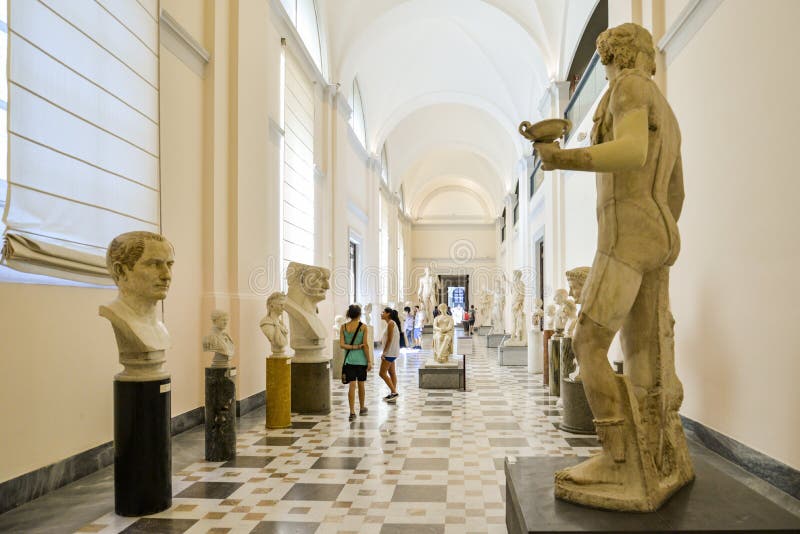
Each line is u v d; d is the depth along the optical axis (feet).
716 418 16.31
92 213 14.80
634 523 7.75
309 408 23.54
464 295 121.80
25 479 12.55
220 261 22.66
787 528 7.50
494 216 111.45
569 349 23.63
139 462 11.76
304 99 35.91
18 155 11.94
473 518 11.54
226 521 11.41
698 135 17.60
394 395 27.45
